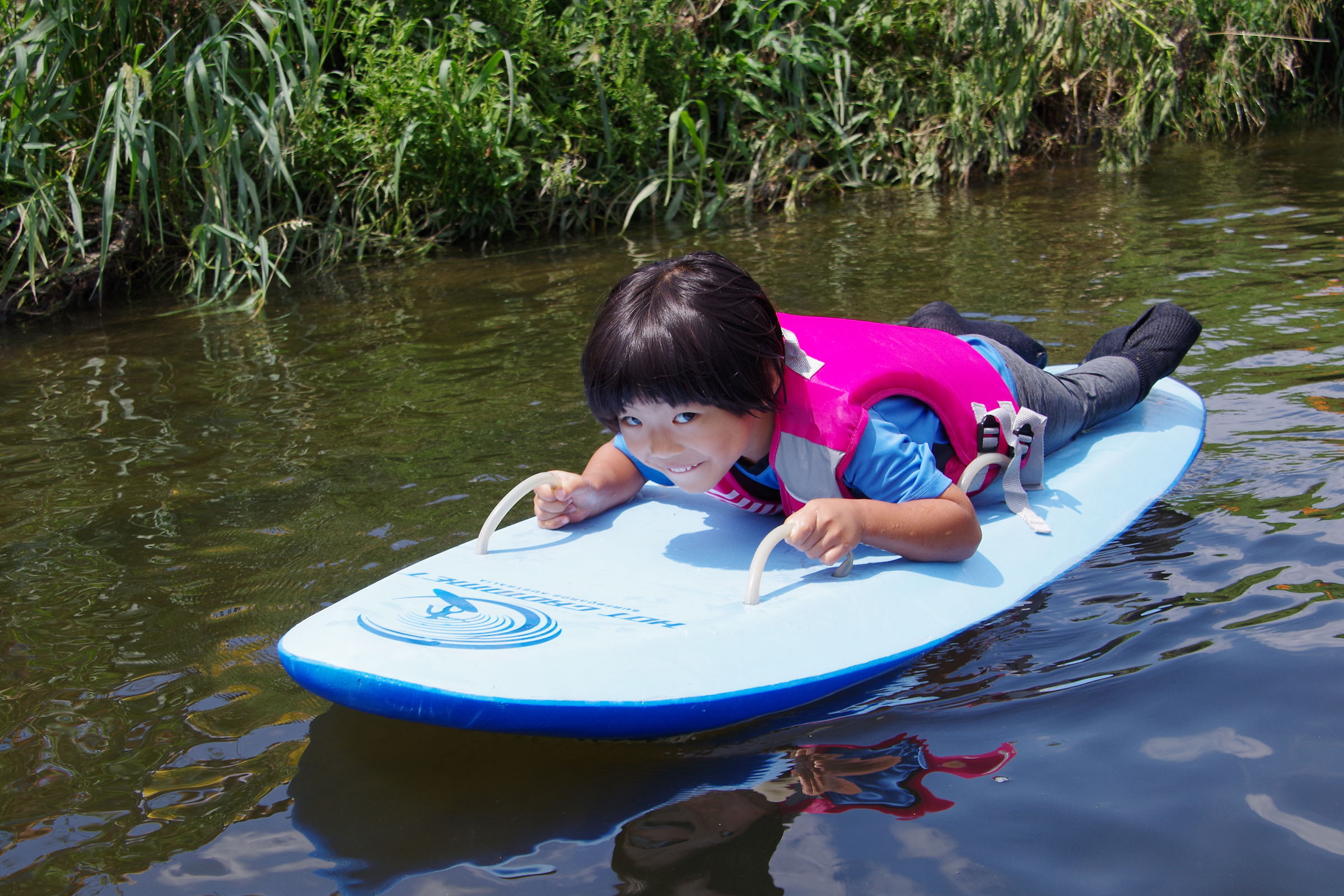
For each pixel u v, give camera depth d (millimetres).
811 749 1471
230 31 5566
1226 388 2732
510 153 5879
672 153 6227
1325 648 1585
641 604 1703
